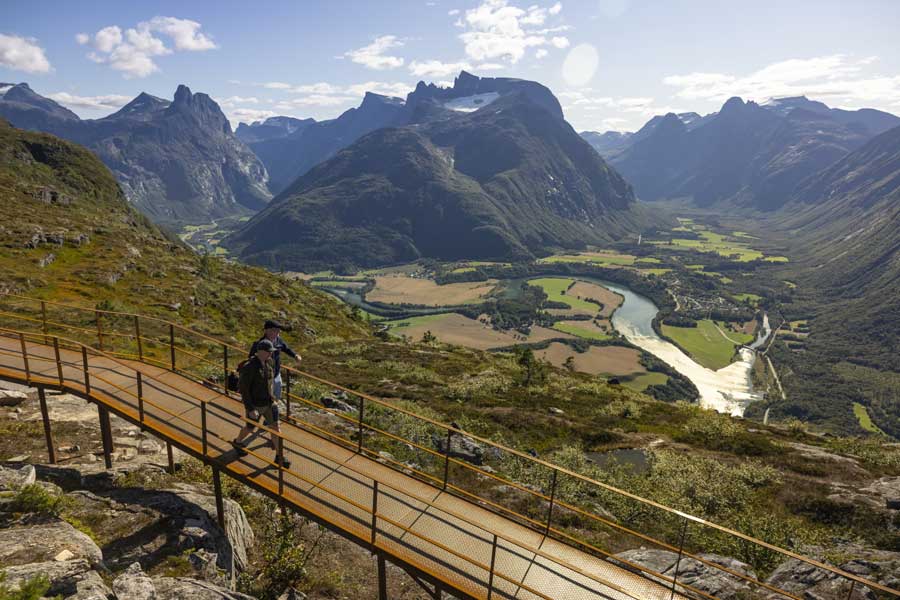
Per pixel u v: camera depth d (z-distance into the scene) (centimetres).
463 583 831
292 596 1100
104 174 18725
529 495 2002
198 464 1382
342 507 966
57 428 1395
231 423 1171
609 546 1636
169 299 5644
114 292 5369
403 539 909
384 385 3997
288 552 1145
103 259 6500
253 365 1027
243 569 1090
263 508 1355
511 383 4681
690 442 3241
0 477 919
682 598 837
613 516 1931
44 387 1215
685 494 2248
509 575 856
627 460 2955
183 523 988
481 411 3538
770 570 1502
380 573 916
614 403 4144
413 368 4744
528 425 3347
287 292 8925
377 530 921
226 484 1356
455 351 6500
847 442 3278
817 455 2892
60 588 645
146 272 6506
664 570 1238
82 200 13775
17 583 616
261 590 1058
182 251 9169
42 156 17475
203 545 950
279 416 1189
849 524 1964
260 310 6856
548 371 5816
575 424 3444
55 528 810
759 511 2095
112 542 902
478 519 984
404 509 986
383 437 2427
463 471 2225
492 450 2567
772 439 3366
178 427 1132
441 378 4516
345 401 3003
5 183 9500
